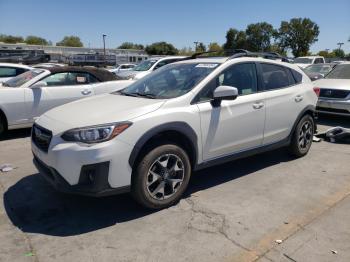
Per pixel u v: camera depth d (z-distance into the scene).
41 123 3.96
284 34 76.75
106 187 3.49
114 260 3.03
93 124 3.49
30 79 7.50
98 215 3.81
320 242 3.26
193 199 4.21
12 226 3.59
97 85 8.15
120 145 3.48
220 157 4.45
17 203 4.11
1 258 3.05
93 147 3.39
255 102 4.70
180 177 4.02
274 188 4.53
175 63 5.12
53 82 7.70
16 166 5.40
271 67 5.18
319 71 16.36
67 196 4.28
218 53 5.57
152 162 3.72
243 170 5.19
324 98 8.46
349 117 8.59
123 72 16.70
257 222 3.63
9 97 7.04
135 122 3.58
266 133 4.96
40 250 3.17
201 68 4.55
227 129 4.39
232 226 3.56
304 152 5.76
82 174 3.43
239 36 82.38
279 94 5.08
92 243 3.28
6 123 7.12
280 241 3.27
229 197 4.26
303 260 3.00
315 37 76.12
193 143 4.04
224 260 3.01
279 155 5.90
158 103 3.89
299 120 5.52
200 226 3.56
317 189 4.49
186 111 3.96
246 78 4.75
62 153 3.44
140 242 3.29
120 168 3.51
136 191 3.70
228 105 4.37
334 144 6.64
